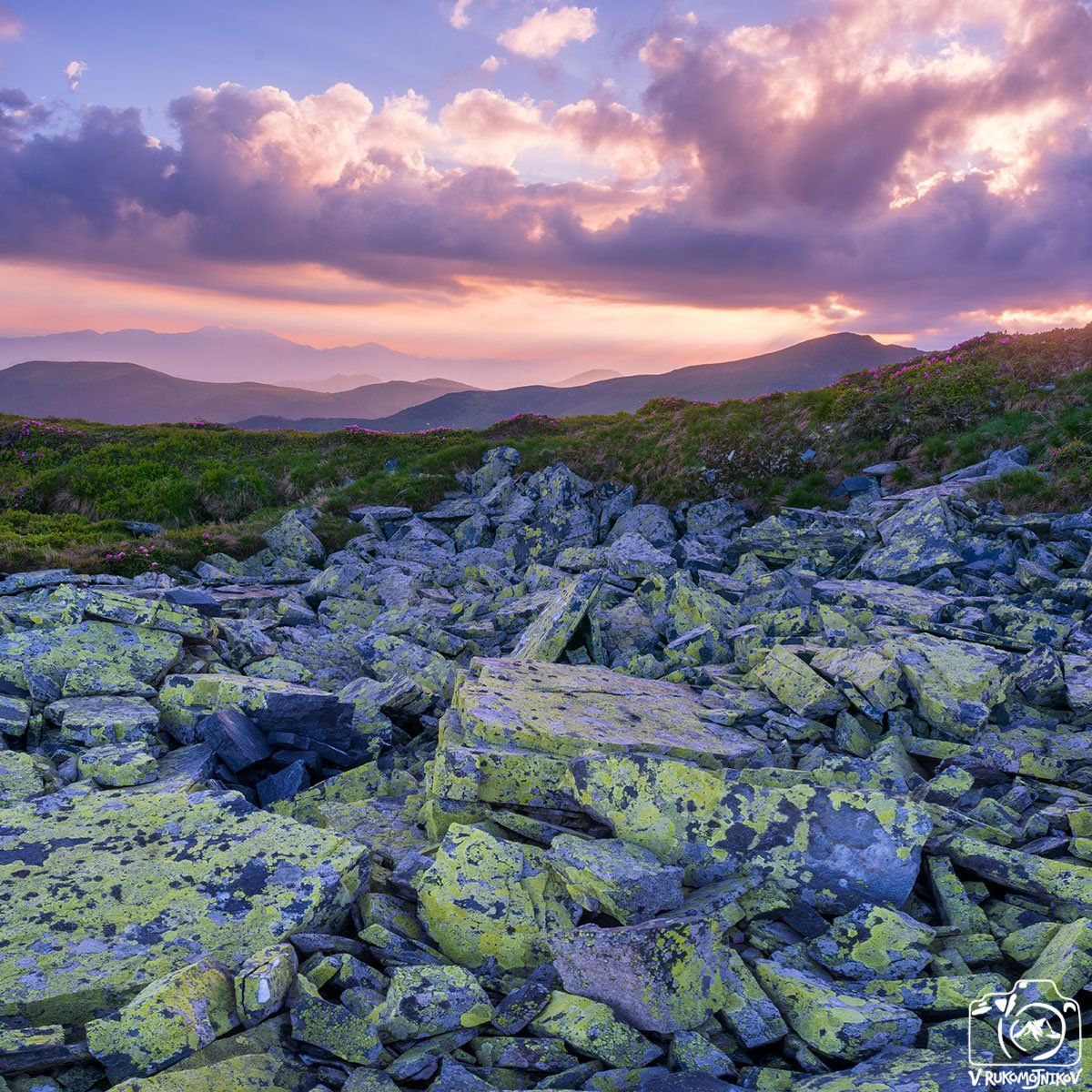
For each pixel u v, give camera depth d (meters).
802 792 2.11
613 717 2.73
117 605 3.42
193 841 2.07
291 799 2.68
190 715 2.97
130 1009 1.54
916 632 3.74
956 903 2.02
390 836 2.35
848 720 2.93
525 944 1.88
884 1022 1.63
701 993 1.71
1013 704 3.15
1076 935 1.76
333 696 3.06
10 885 1.89
